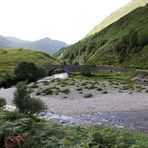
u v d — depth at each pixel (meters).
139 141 15.74
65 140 13.78
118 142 14.84
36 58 171.38
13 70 118.75
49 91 68.31
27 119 16.02
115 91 70.06
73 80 88.69
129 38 190.88
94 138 15.11
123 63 172.88
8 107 45.97
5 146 12.74
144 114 44.81
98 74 111.12
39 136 14.23
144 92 68.81
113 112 46.97
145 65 157.38
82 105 53.31
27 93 32.62
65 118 41.62
